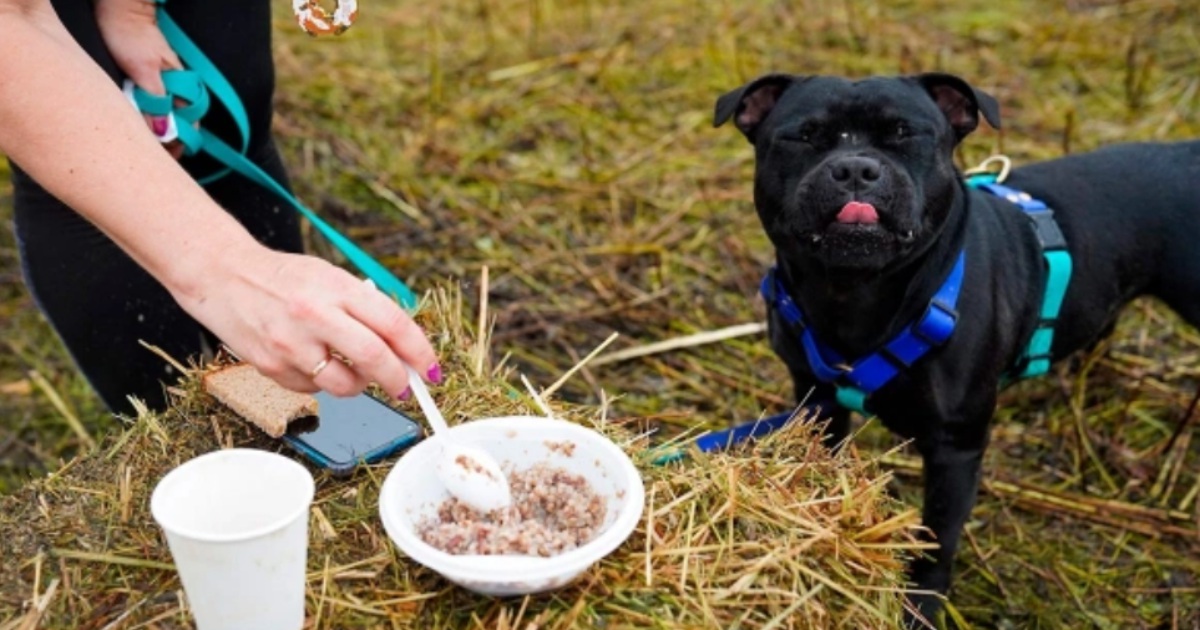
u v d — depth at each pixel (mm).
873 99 1153
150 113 1151
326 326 786
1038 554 1297
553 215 1827
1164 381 1512
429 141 1991
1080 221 1306
